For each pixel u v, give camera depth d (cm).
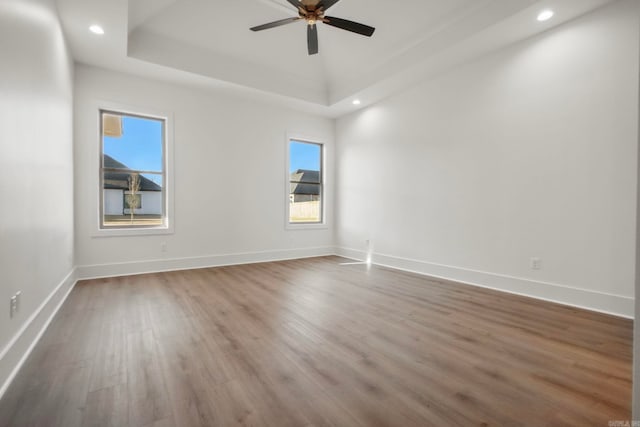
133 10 338
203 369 179
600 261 282
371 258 536
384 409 143
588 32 286
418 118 452
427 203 440
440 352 202
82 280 385
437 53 365
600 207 282
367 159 543
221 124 490
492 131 362
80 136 383
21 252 185
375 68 450
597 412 142
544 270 319
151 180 445
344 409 143
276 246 551
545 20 298
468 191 388
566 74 301
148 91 429
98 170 396
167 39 394
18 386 160
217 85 454
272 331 235
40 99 226
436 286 373
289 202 563
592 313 277
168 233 448
